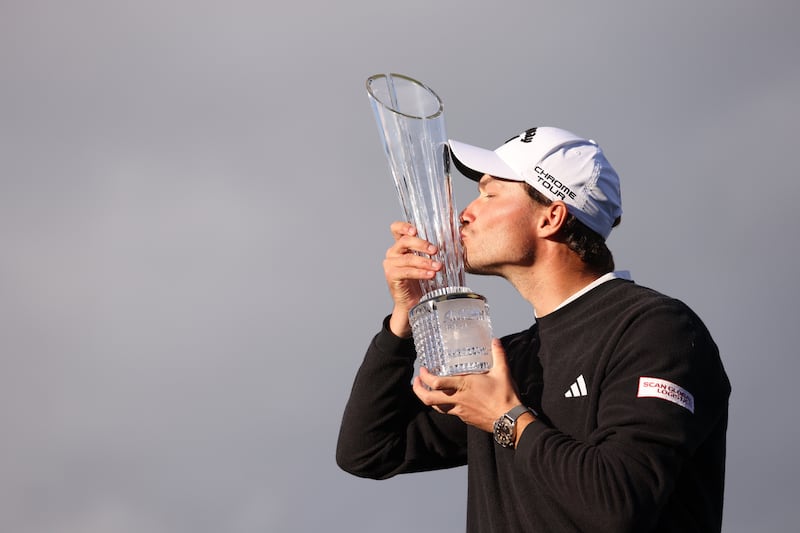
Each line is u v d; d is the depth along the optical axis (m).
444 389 7.83
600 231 8.93
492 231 8.87
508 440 7.73
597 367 8.13
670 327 7.95
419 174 8.59
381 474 9.86
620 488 7.27
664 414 7.55
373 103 8.71
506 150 9.13
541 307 8.93
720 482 8.27
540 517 7.86
